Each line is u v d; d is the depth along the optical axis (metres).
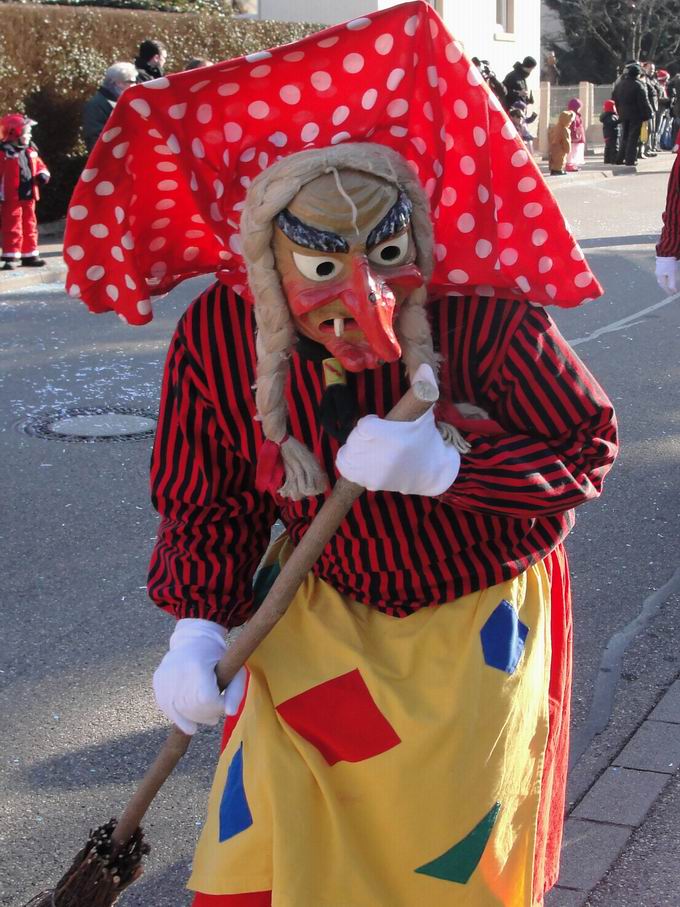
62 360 8.27
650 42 43.47
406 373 1.84
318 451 1.88
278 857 1.82
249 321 1.92
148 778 2.06
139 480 5.86
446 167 1.87
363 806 1.89
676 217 5.45
